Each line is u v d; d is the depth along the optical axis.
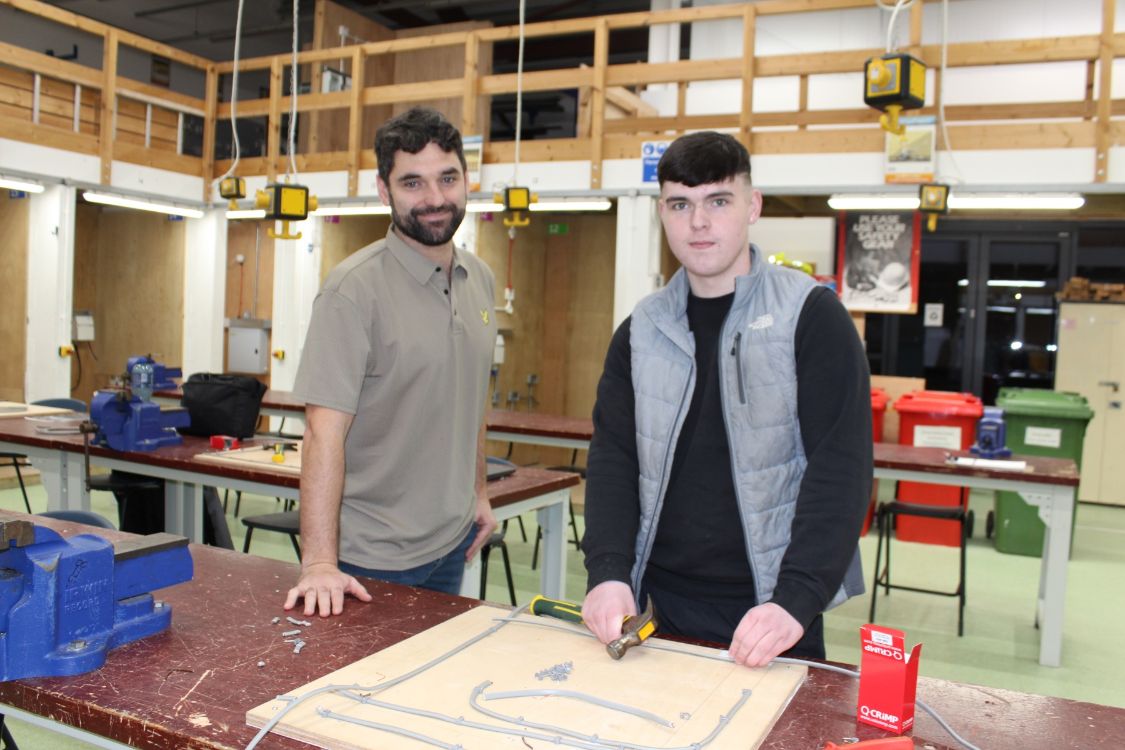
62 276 6.45
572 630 1.35
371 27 8.50
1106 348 7.22
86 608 1.21
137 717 1.04
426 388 1.81
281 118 7.93
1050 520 3.60
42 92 6.43
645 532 1.54
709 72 5.73
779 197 6.09
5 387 6.68
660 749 0.96
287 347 7.30
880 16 7.61
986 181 5.18
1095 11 7.15
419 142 1.70
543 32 6.18
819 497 1.35
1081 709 1.13
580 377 7.57
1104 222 7.56
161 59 9.20
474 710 1.05
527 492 2.85
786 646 1.23
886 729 1.05
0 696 1.15
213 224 7.52
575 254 7.56
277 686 1.13
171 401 5.91
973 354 7.90
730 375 1.47
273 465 3.16
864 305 6.29
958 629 4.01
